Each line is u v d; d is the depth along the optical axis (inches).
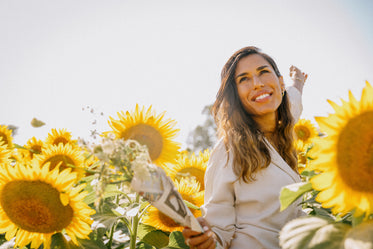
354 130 48.8
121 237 95.0
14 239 88.0
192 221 61.9
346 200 49.4
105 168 54.7
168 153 96.3
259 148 87.0
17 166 79.0
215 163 90.7
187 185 104.7
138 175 53.7
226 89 99.6
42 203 77.7
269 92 95.3
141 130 93.9
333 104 50.3
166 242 98.6
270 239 80.1
